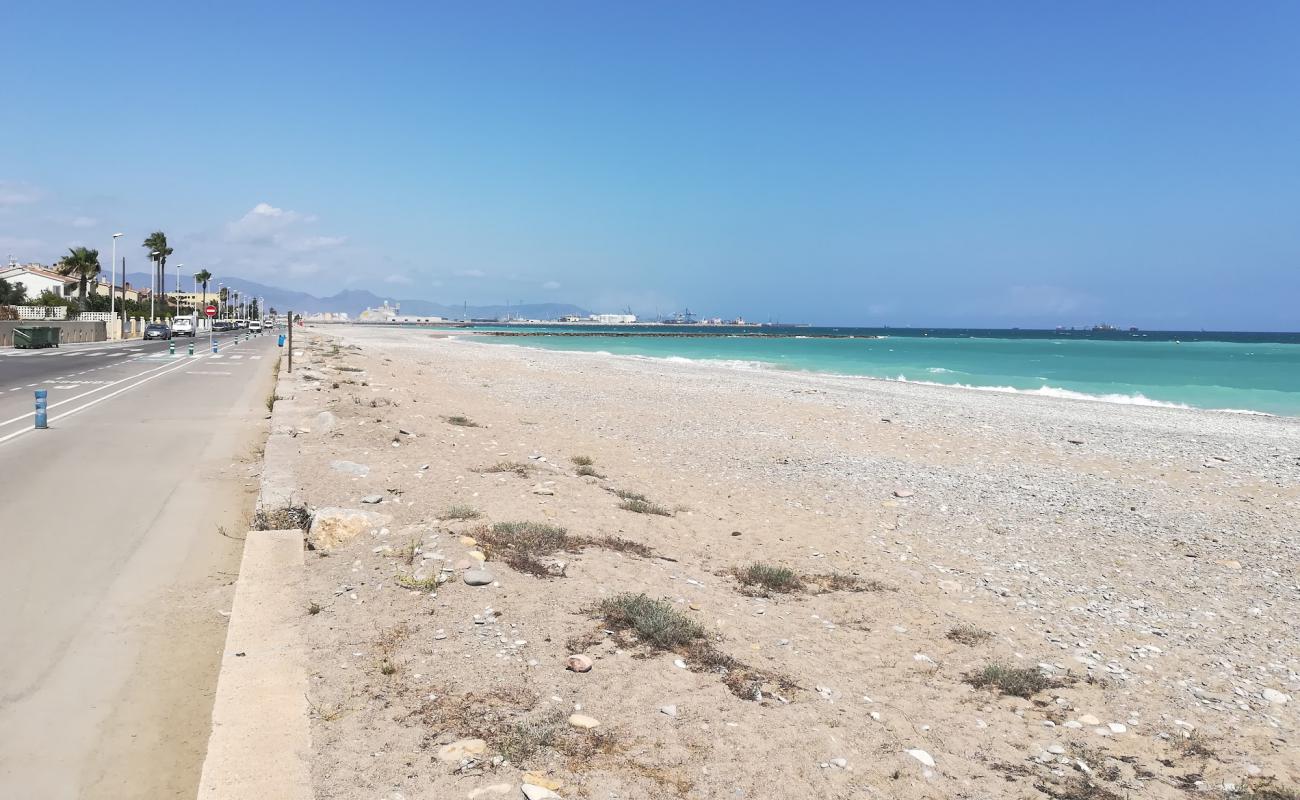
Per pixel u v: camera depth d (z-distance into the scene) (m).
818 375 46.62
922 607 8.49
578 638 6.35
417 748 4.57
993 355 86.38
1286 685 6.96
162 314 113.88
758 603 8.10
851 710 5.73
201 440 16.11
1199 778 5.15
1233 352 100.25
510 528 9.03
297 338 77.00
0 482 11.73
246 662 5.56
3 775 4.63
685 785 4.43
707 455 17.88
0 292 80.19
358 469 11.94
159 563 8.44
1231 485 16.36
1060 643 7.75
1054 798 4.75
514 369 42.59
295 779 4.17
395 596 6.89
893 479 16.00
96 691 5.67
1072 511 13.84
